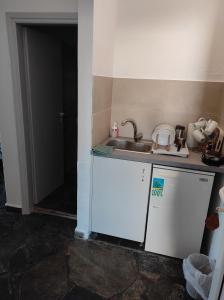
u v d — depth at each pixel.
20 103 2.21
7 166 2.42
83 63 1.77
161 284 1.76
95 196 2.08
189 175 1.79
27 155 2.41
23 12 1.95
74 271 1.84
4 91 2.18
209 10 2.02
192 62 2.17
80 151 1.99
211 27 2.05
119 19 2.21
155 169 1.85
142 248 2.12
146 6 2.12
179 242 1.97
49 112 2.77
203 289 1.54
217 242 1.68
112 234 2.16
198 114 2.28
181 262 1.99
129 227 2.09
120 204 2.04
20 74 2.15
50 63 2.67
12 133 2.29
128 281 1.77
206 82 2.18
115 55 2.31
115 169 1.95
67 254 2.00
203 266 1.77
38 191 2.71
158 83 2.29
